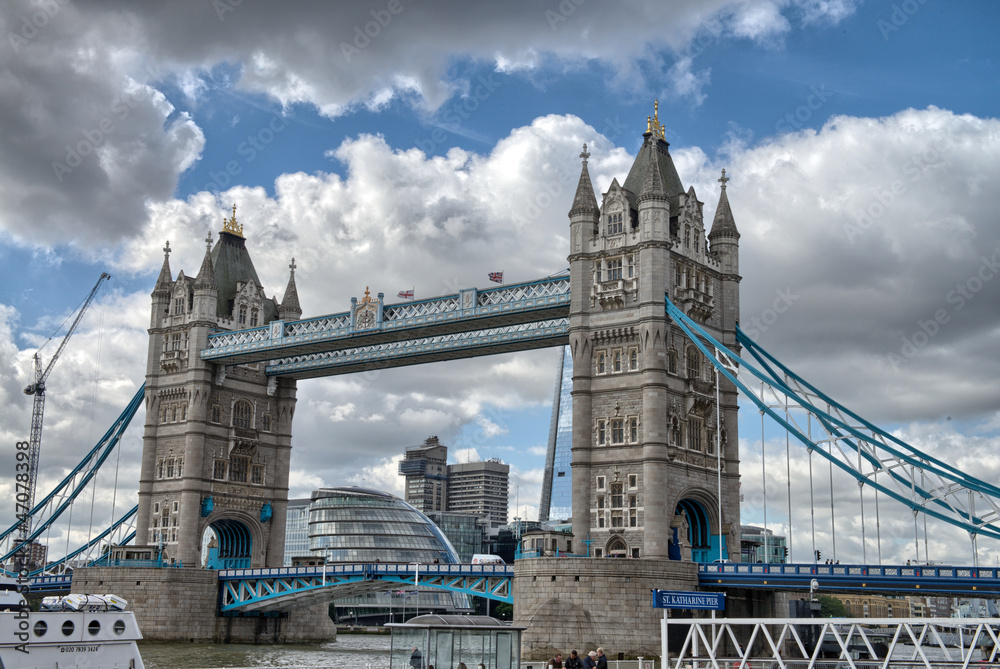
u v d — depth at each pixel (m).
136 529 137.25
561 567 92.31
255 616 135.50
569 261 106.69
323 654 113.62
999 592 81.81
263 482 141.00
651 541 95.88
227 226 146.50
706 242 109.62
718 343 97.06
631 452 99.44
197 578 128.88
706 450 105.06
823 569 88.38
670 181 111.00
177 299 140.75
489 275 116.25
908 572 85.12
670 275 102.38
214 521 138.38
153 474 137.62
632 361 101.69
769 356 107.12
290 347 126.88
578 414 102.69
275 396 144.25
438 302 114.75
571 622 90.50
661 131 113.06
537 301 107.88
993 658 52.91
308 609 143.50
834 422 94.06
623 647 89.19
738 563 93.00
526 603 93.88
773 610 103.44
